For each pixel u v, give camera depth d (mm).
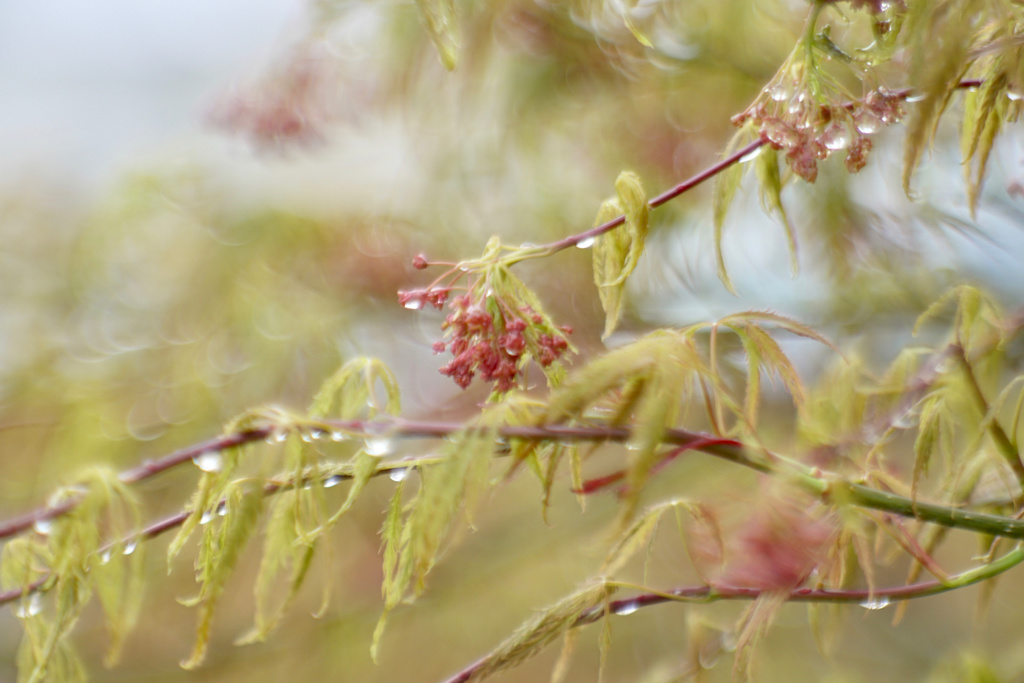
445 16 836
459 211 1208
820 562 829
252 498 810
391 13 1031
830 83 823
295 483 812
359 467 813
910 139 809
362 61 1071
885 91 822
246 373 1299
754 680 824
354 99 1088
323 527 812
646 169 1049
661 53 969
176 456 814
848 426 845
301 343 1281
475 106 1079
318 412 828
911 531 839
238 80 1083
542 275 1129
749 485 919
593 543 836
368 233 1284
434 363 1263
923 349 844
